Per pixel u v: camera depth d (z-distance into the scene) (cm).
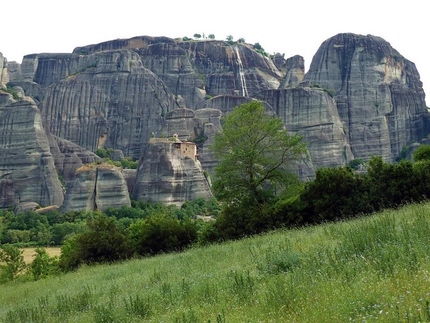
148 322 1390
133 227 5981
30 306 2295
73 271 4628
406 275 1151
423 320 856
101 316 1562
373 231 1722
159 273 2434
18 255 6312
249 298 1337
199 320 1219
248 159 5203
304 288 1272
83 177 15600
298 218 4322
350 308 1031
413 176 4103
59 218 14562
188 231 5084
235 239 4209
